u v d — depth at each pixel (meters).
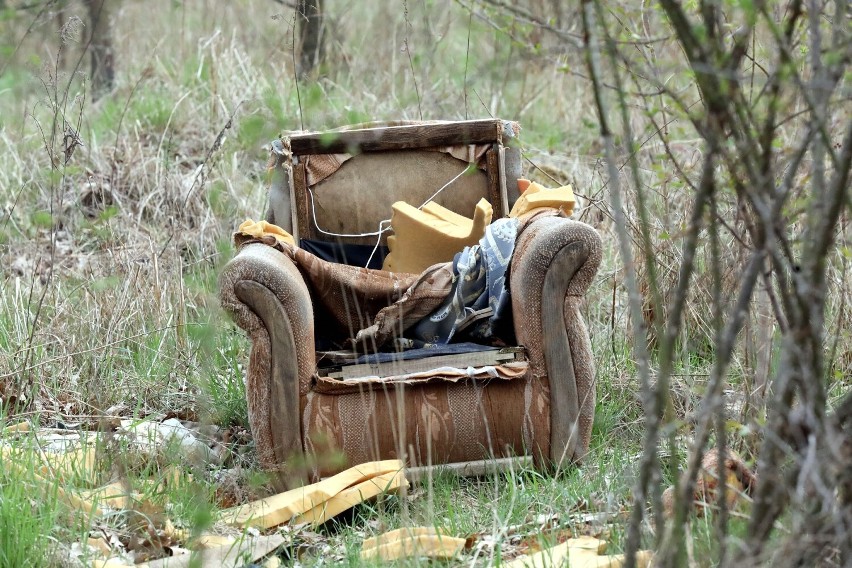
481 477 6.77
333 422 6.55
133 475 6.32
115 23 14.53
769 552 3.99
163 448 6.62
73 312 8.65
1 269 9.98
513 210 7.77
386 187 8.20
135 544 5.52
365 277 7.29
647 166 10.02
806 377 3.73
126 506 5.86
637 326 4.08
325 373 6.75
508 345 7.06
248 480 6.51
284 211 8.11
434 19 13.42
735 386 7.20
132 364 8.30
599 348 8.27
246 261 6.48
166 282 8.90
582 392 6.75
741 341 6.94
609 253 9.77
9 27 8.93
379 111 12.87
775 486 4.01
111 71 14.23
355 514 6.31
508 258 6.96
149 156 12.28
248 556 5.43
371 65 14.20
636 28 6.40
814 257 3.85
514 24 5.36
